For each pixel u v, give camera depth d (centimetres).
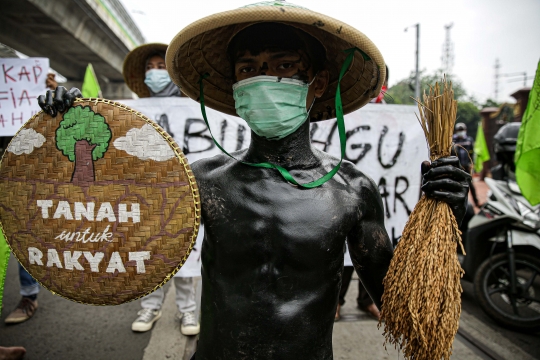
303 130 124
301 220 114
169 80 348
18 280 429
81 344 299
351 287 422
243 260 115
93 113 114
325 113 147
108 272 115
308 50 120
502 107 1795
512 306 328
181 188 111
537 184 228
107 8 1215
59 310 356
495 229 350
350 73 133
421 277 111
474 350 298
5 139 337
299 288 115
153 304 326
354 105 142
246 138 326
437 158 117
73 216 115
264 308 113
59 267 117
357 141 339
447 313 109
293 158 122
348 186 124
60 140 116
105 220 114
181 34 108
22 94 306
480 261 360
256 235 114
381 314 124
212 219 121
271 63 117
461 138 784
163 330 321
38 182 118
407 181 346
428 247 113
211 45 131
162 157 111
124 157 112
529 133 224
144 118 113
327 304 119
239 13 98
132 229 113
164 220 111
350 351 290
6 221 122
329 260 116
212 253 121
